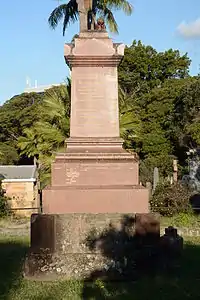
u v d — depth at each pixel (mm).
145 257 7586
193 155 32719
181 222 16250
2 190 23078
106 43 8398
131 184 8031
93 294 6418
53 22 20219
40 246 7500
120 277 7395
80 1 8859
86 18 8812
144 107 43188
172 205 18609
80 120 8391
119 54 8375
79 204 7812
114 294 6426
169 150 40219
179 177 32875
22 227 17062
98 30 8477
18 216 22516
